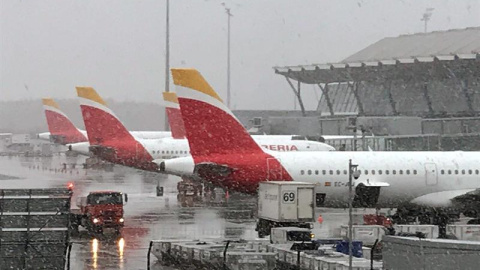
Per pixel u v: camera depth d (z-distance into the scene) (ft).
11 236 89.30
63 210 94.32
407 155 150.82
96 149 224.94
